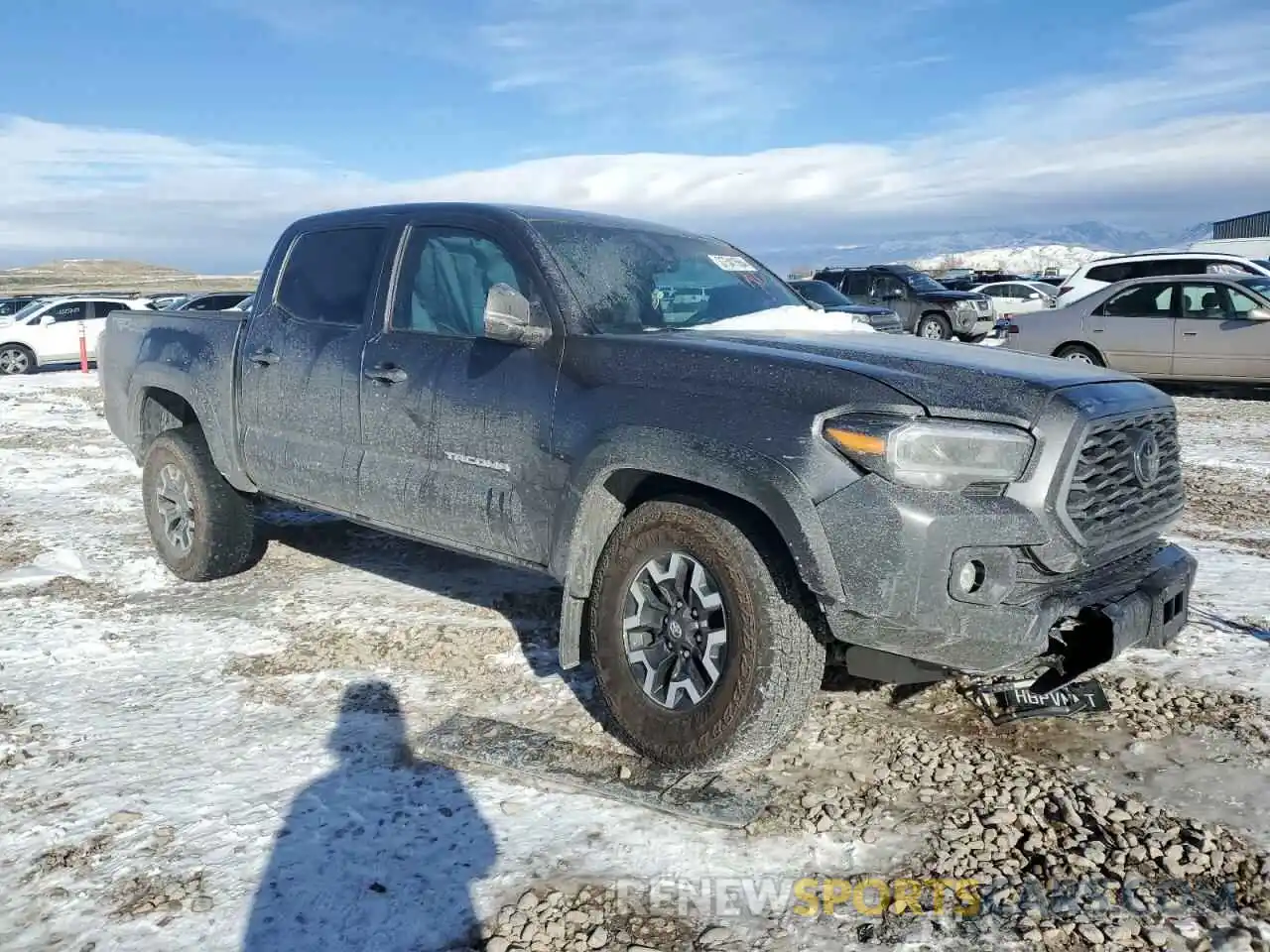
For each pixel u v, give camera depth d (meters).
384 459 4.45
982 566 3.01
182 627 5.07
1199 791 3.38
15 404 15.77
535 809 3.30
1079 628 3.21
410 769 3.58
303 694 4.23
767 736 3.28
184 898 2.85
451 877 2.94
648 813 3.27
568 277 4.00
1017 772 3.48
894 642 3.04
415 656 4.62
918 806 3.29
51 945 2.66
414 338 4.39
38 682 4.38
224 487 5.63
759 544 3.24
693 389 3.41
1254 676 4.32
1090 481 3.22
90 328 24.02
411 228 4.59
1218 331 14.01
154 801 3.37
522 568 4.01
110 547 6.65
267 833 3.17
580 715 3.99
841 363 3.28
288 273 5.15
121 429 6.27
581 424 3.65
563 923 2.72
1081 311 15.05
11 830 3.20
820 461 3.06
